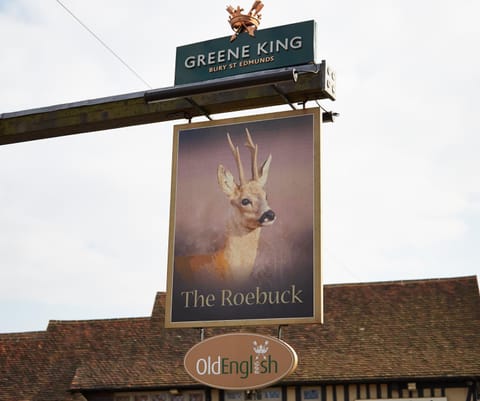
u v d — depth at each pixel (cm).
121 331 2473
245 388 1077
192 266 1178
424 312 2283
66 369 2400
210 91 1106
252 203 1161
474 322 2209
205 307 1159
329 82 1134
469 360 2064
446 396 2017
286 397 2089
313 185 1134
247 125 1187
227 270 1159
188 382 2159
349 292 2412
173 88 1120
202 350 1105
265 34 1168
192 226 1189
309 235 1123
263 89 1148
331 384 2073
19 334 2586
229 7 1196
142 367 2288
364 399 2050
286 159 1154
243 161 1178
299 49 1144
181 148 1213
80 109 1206
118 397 2241
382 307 2334
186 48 1208
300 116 1159
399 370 2066
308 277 1113
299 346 2241
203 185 1194
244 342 1092
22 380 2403
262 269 1139
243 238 1157
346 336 2248
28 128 1218
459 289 2336
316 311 1098
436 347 2139
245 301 1140
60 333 2542
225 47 1184
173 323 1173
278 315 1119
